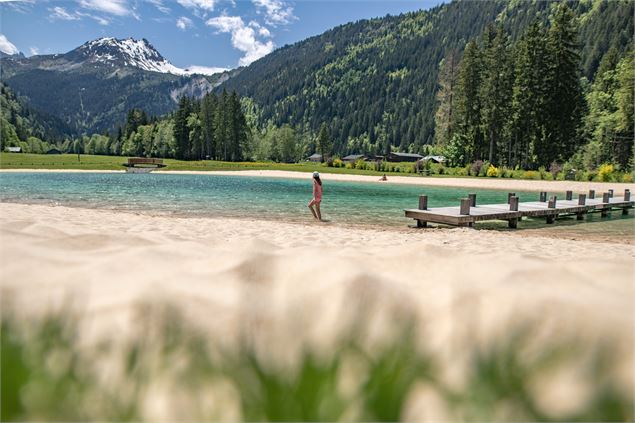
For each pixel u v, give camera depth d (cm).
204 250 300
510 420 45
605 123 5644
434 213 1180
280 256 244
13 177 3412
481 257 289
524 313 114
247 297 152
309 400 45
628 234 1152
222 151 9938
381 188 2992
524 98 5650
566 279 192
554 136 5584
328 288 160
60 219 932
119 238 337
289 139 12012
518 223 1448
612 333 96
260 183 3195
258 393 48
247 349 57
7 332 71
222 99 9862
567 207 1530
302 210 1460
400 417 45
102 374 63
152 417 54
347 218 1289
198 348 64
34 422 52
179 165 6456
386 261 292
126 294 153
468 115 6369
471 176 4959
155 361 63
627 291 171
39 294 156
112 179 3341
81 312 129
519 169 5872
